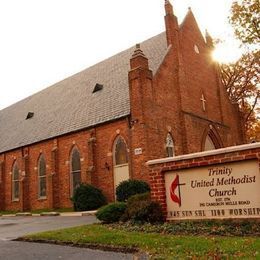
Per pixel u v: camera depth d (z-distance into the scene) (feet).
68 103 107.96
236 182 32.86
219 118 102.94
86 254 27.48
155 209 37.65
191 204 35.55
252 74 129.49
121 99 84.99
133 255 25.89
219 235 29.89
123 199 67.77
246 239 26.73
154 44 97.35
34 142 105.09
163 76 84.07
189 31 99.50
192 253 23.90
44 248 31.22
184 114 86.79
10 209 112.98
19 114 135.23
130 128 77.51
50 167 99.14
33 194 104.68
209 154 34.45
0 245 34.60
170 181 37.35
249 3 76.54
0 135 132.26
